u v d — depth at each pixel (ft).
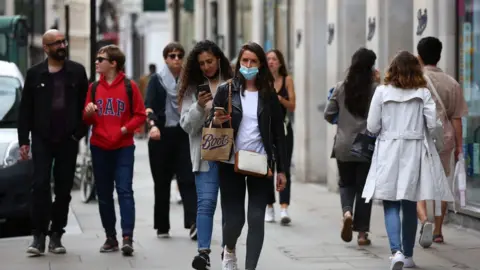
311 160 172.35
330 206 138.31
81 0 356.79
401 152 85.30
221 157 77.82
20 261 94.99
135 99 97.91
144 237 110.52
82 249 102.27
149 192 162.91
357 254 97.66
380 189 85.25
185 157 106.42
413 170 84.84
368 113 95.71
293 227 117.50
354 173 100.12
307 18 170.81
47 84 96.53
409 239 88.69
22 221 125.39
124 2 529.04
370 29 140.05
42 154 96.48
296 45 175.63
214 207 85.05
